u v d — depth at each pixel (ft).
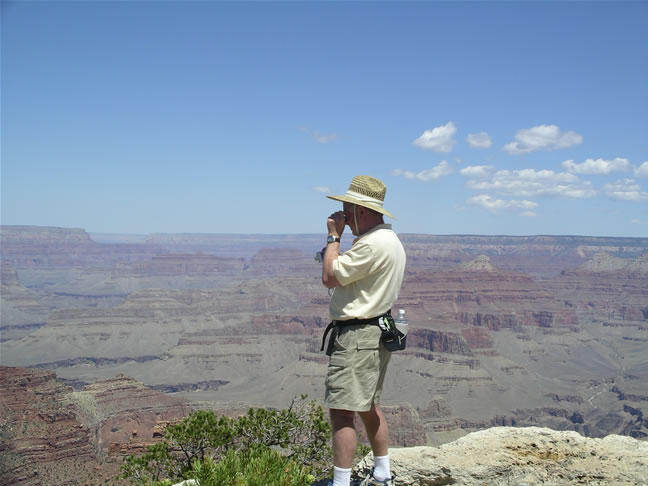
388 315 12.45
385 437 13.02
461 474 13.34
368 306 12.11
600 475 12.64
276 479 12.50
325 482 13.56
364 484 13.23
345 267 12.03
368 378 12.12
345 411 12.29
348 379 12.08
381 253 12.03
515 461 13.55
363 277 12.14
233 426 30.04
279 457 13.01
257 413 30.14
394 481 13.60
